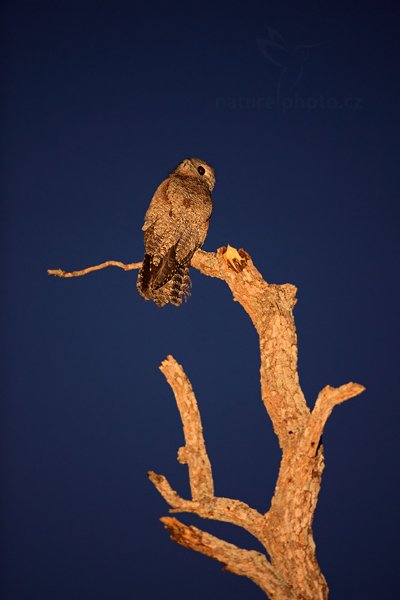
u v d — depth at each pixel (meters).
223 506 10.98
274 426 11.51
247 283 12.69
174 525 10.76
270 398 11.54
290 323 11.98
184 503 10.95
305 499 10.73
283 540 10.70
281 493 10.85
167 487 11.02
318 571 10.77
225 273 13.19
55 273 13.88
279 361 11.66
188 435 11.54
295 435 11.02
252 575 10.55
